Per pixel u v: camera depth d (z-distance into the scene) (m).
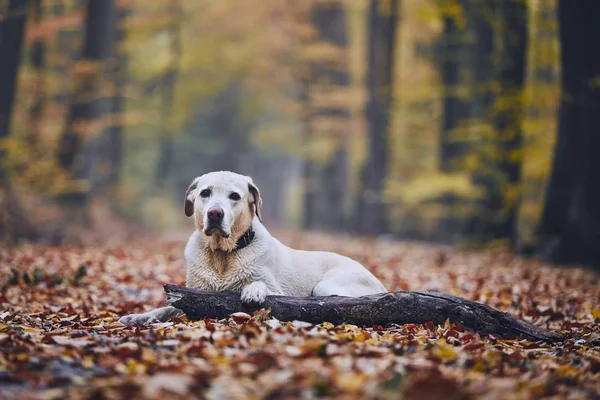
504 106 17.45
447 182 21.17
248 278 6.82
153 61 35.88
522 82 17.59
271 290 6.84
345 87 32.91
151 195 37.94
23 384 4.39
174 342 5.34
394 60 27.08
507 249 17.55
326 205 35.28
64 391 4.21
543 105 17.62
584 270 14.05
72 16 23.97
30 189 20.30
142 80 38.41
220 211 6.59
